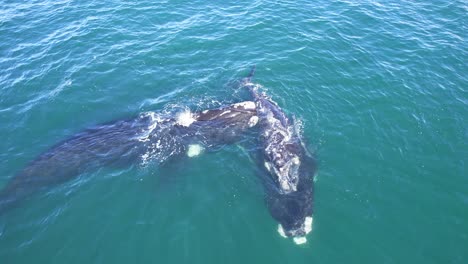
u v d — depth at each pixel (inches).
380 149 703.1
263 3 1162.0
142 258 534.0
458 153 700.0
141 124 752.3
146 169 662.5
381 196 621.9
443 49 972.6
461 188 639.1
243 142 712.4
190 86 855.7
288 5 1152.8
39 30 1036.5
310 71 895.1
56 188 627.5
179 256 537.3
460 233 573.6
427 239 563.5
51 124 761.6
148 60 930.1
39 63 916.6
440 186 641.0
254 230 572.1
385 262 533.6
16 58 931.3
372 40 1004.6
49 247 544.4
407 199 619.2
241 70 898.1
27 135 733.3
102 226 572.7
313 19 1087.0
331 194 623.5
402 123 759.1
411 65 917.8
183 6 1144.2
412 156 691.4
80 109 797.2
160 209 597.0
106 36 1011.9
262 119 750.5
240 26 1050.7
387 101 812.0
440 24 1079.0
